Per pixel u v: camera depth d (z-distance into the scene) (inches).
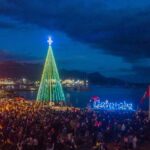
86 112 2450.8
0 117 2103.8
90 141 1504.7
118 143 1389.0
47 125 1742.1
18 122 1879.9
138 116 2063.2
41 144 1346.0
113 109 2659.9
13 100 4003.4
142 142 1571.1
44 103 3440.0
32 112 2452.0
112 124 1740.9
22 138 1400.1
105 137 1560.0
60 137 1375.5
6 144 1392.7
